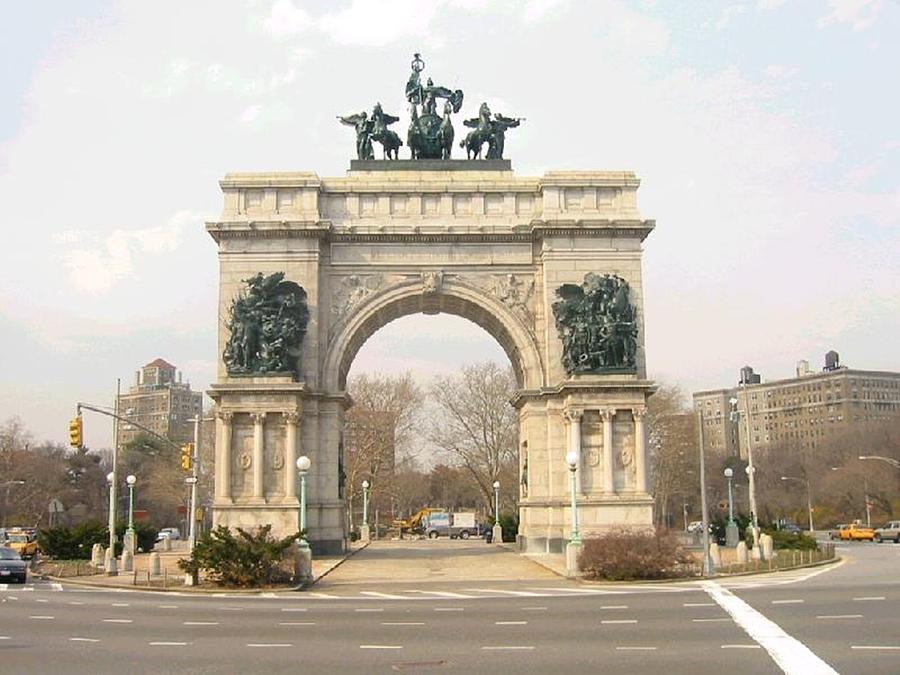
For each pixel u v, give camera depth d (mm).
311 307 62781
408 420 124500
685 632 26016
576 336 61531
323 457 62312
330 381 62938
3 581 50469
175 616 31922
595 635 25797
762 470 171000
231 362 61094
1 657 23062
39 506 156000
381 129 67438
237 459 60719
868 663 20797
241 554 44406
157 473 142625
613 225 63469
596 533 59312
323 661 22156
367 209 64938
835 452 169500
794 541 66000
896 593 35531
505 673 20375
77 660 22547
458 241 64500
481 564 57000
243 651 23766
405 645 24531
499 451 112188
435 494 181000
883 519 151375
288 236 63125
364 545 84250
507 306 64188
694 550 65938
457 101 69312
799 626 26688
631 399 60844
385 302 63906
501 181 65500
